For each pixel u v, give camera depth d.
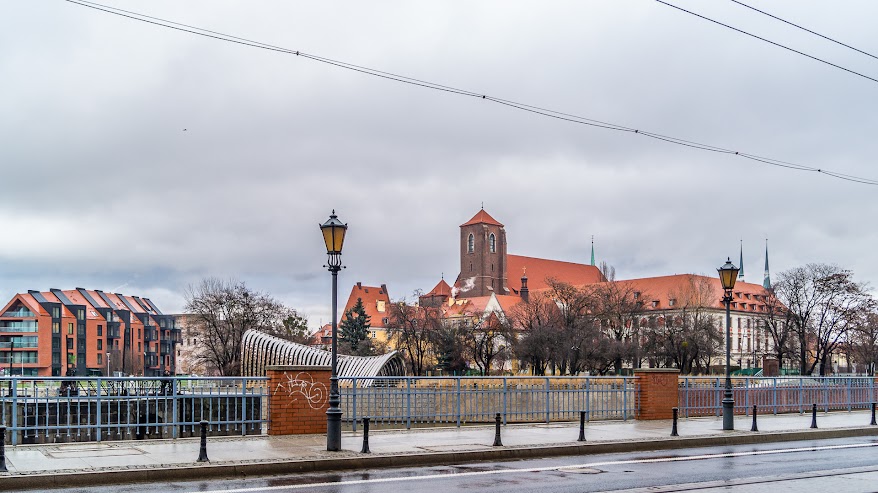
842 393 36.75
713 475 17.19
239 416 30.08
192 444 20.12
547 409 27.70
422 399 26.55
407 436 22.89
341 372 56.22
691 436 23.94
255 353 61.22
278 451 18.98
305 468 17.56
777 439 25.38
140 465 16.41
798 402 35.03
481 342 107.19
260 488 15.06
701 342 97.19
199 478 16.39
